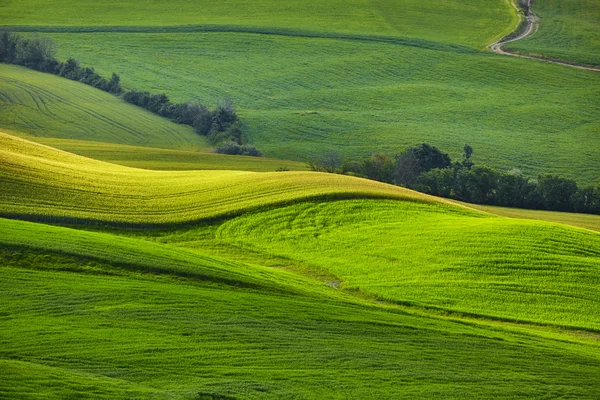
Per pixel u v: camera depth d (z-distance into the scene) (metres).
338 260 62.38
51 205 68.56
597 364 40.00
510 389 34.72
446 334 43.09
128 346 35.12
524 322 50.41
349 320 43.34
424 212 76.38
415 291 55.03
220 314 41.28
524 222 72.62
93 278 45.91
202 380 32.19
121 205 72.56
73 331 36.38
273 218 72.44
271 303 44.91
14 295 41.00
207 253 63.59
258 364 34.72
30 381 28.77
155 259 51.00
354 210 75.31
